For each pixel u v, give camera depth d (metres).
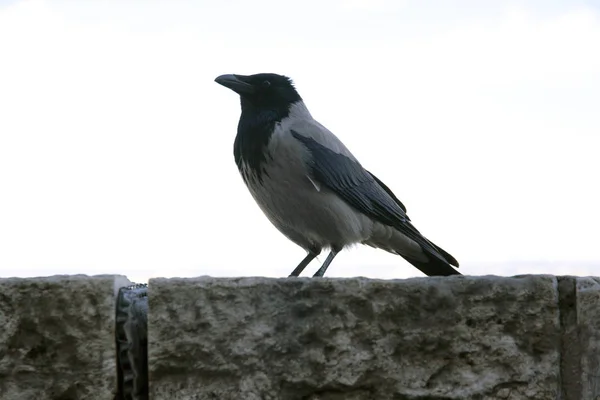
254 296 6.59
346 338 6.62
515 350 6.76
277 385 6.54
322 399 6.58
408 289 6.73
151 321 6.46
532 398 6.73
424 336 6.70
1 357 6.38
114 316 6.48
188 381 6.47
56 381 6.38
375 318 6.68
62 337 6.41
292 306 6.62
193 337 6.49
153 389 6.44
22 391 6.36
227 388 6.48
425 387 6.64
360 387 6.60
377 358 6.64
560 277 6.96
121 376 6.57
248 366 6.52
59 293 6.44
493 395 6.70
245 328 6.55
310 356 6.57
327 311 6.63
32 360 6.39
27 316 6.41
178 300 6.51
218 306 6.54
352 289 6.67
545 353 6.79
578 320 6.85
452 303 6.75
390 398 6.62
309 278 6.68
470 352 6.72
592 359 6.81
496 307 6.79
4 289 6.42
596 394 6.78
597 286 6.90
